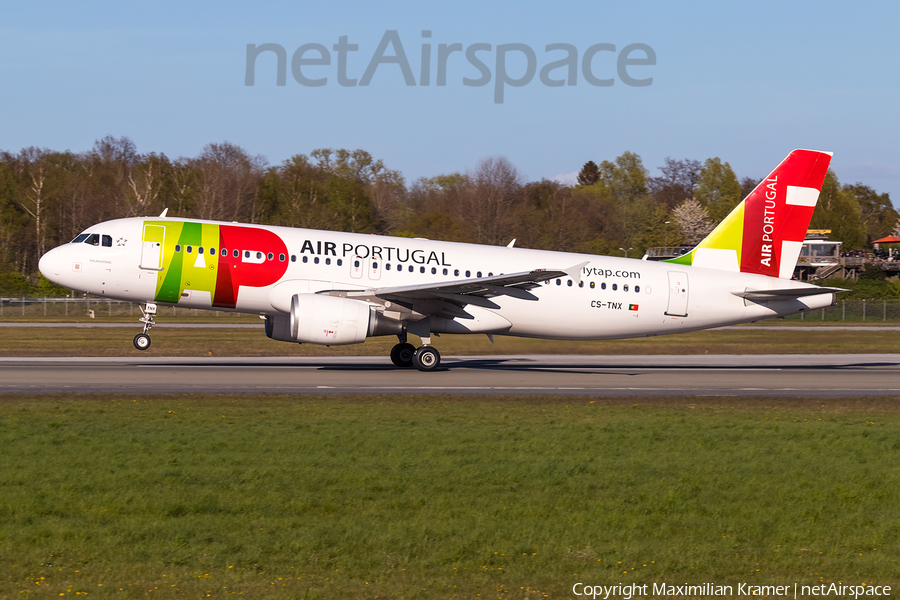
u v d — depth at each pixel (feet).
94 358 445.78
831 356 547.49
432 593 120.88
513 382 363.97
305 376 367.66
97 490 165.99
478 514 156.56
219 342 561.43
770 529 153.48
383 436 223.92
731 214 428.97
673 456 207.92
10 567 126.00
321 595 118.62
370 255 382.01
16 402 275.18
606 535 147.64
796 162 430.20
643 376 400.47
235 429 230.68
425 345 395.55
